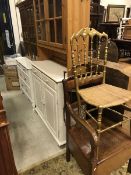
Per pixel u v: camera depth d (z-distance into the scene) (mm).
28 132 1936
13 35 3701
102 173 1108
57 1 1532
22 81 2852
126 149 1163
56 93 1468
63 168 1436
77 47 1364
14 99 2826
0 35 3670
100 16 3686
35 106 2398
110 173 1276
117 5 4016
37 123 2113
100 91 1241
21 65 2604
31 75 2256
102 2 4180
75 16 1383
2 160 1008
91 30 1276
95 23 3562
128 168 1348
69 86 1272
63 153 1614
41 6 1899
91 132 956
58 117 1551
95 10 3549
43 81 1781
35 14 2111
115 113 1372
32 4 2145
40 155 1590
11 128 2016
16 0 3420
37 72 1949
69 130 1326
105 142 1188
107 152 1104
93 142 938
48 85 1640
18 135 1885
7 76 3102
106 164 1088
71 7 1336
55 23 1621
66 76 1491
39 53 2312
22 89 3000
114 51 2076
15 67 3059
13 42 3758
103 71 1406
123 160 1210
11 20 3570
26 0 2230
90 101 1085
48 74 1595
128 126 1373
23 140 1802
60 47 1606
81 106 1317
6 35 3695
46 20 1802
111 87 1319
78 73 1327
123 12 4160
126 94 1183
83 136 1248
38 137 1846
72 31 1419
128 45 2549
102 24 3133
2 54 3809
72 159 1528
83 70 1361
